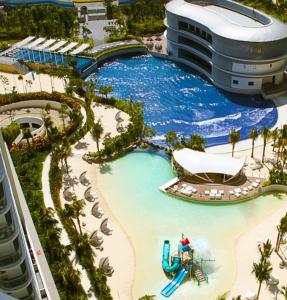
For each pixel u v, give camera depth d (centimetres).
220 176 10200
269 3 19988
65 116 12938
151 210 9469
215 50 14112
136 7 19225
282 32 13438
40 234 8212
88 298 7306
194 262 8069
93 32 18588
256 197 9656
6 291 5806
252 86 13862
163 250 8225
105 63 16525
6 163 7444
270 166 10594
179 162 10250
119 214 9362
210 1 16500
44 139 11281
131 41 17488
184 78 15338
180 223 9100
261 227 8869
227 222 9069
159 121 13088
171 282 7788
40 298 6406
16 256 5669
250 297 7256
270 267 7800
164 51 16825
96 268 7894
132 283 7812
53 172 10125
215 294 7562
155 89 14788
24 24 18788
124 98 14312
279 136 10581
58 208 9075
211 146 11675
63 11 18825
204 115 13288
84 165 10838
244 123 12762
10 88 14738
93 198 9675
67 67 15388
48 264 7638
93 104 13538
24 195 9194
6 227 5500
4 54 16475
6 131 11281
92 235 8500
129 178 10438
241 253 8306
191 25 15225
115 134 11962
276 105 13475
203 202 9594
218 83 14475
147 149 11456
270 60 13362
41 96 13688
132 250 8456
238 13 15438
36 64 15750
